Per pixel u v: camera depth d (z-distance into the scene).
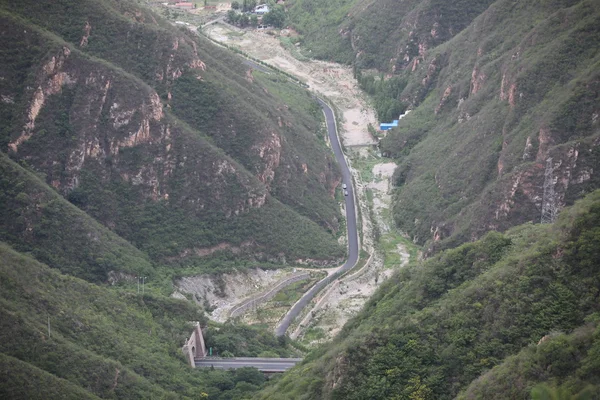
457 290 161.88
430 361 147.62
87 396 165.88
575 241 148.62
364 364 150.00
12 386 158.50
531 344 136.25
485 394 130.12
